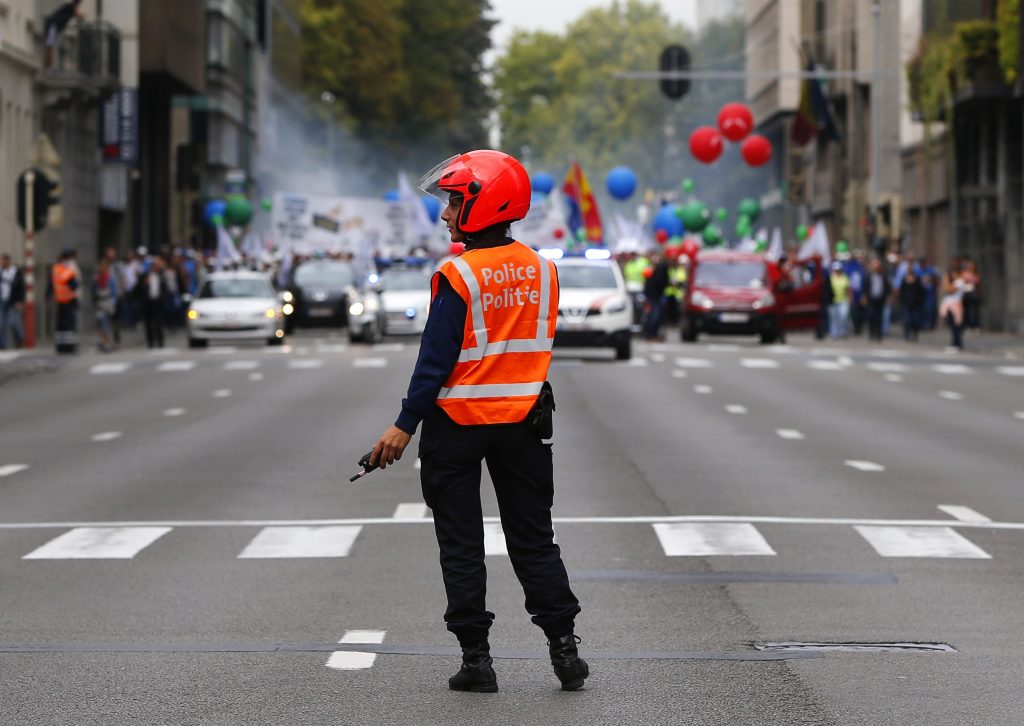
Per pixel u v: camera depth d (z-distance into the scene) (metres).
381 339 111.81
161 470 43.06
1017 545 30.80
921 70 133.00
